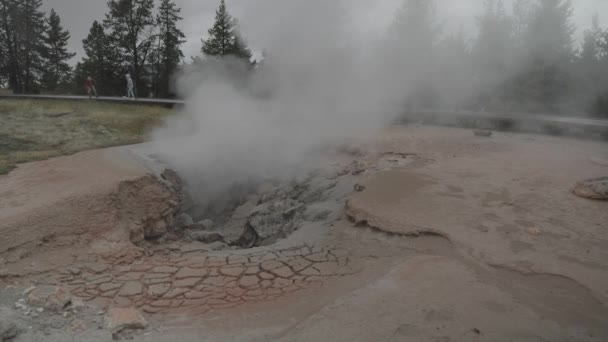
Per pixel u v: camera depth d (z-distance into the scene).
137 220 5.01
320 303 2.97
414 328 2.38
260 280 3.54
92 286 3.39
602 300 2.72
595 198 4.64
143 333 2.66
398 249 3.94
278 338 2.45
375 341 2.27
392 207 4.57
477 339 2.27
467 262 3.40
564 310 2.67
